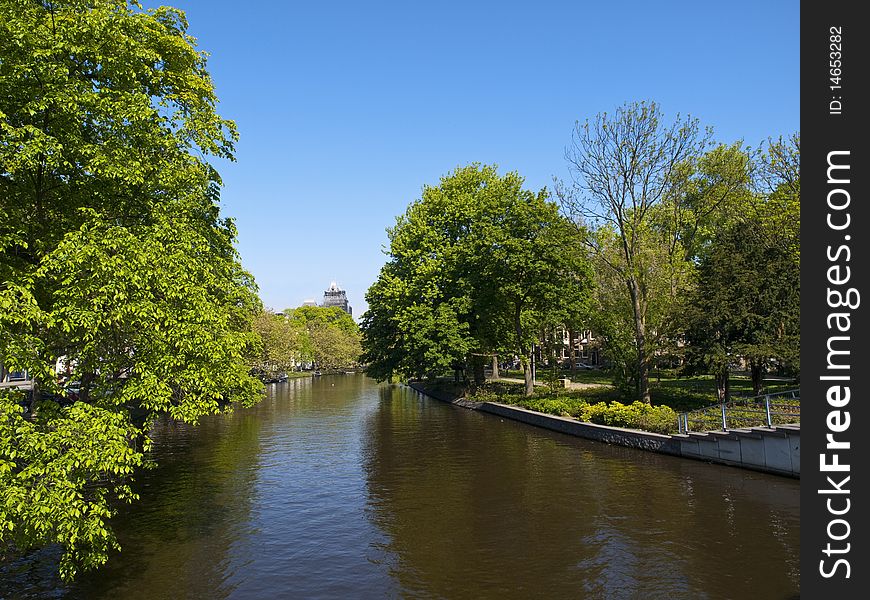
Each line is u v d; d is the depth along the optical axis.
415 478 19.23
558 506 15.24
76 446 9.09
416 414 39.62
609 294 36.34
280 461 22.83
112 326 10.84
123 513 15.52
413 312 42.69
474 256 38.22
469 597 9.89
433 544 12.70
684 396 31.69
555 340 48.19
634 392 31.80
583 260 34.25
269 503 16.45
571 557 11.55
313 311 147.12
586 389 39.34
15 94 10.01
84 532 9.41
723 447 19.25
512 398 38.72
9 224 10.19
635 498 15.66
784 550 11.47
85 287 9.52
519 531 13.33
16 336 9.14
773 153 29.00
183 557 12.12
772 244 26.48
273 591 10.35
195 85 17.59
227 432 31.52
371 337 54.28
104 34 11.44
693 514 13.97
